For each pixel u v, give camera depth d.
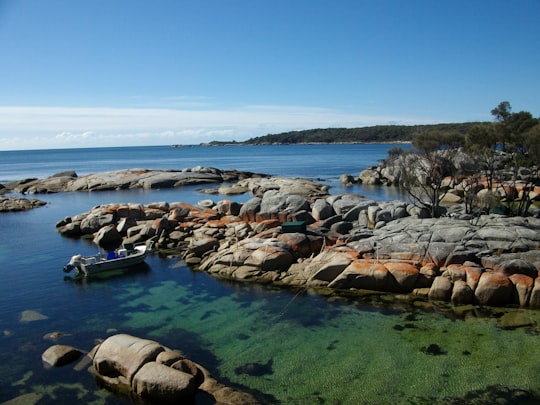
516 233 25.27
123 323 21.56
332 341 18.94
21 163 196.00
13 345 19.28
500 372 15.91
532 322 19.83
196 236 36.09
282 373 16.50
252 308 22.95
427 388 15.12
